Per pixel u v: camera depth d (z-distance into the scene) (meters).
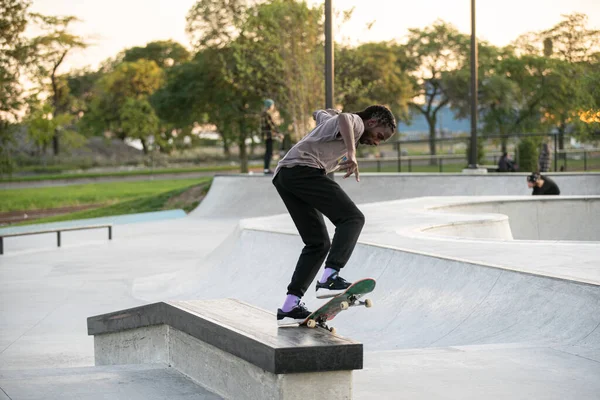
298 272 4.20
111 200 39.00
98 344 6.60
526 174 21.39
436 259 7.86
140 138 77.38
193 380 4.65
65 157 71.62
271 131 24.56
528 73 50.06
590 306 5.84
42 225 23.59
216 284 10.80
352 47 32.56
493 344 5.59
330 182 4.11
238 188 25.38
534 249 8.93
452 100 60.47
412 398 4.23
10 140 37.75
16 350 7.61
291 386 3.61
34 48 36.78
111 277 12.69
